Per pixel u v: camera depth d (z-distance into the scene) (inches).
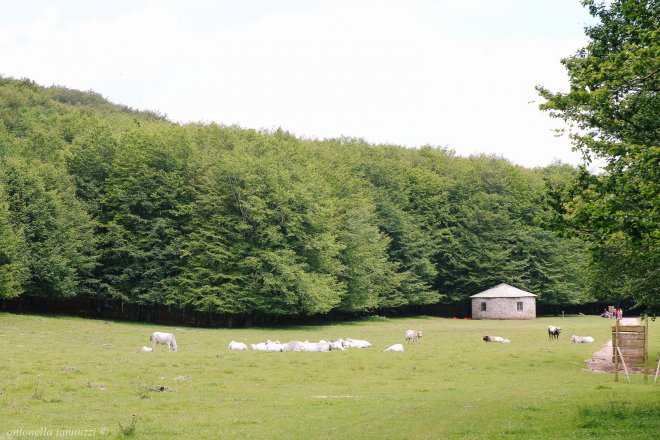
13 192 2662.4
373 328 2874.0
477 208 4183.1
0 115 4970.5
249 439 608.1
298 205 2974.9
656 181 657.0
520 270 4160.9
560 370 1299.2
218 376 1137.4
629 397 877.2
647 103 717.9
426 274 3983.8
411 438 605.9
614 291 1305.4
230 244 2898.6
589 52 866.1
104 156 3147.1
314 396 927.0
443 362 1423.5
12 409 747.4
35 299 2994.6
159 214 2977.4
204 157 3125.0
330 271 3117.6
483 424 672.4
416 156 5068.9
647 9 746.2
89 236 2790.4
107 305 3006.9
